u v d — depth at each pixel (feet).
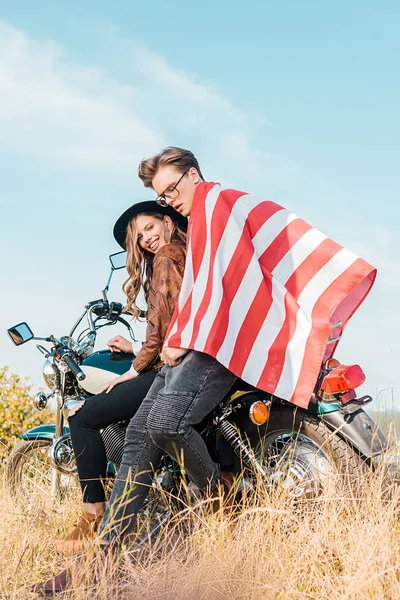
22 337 11.52
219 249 9.61
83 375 10.98
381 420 9.91
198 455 9.48
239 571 7.95
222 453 10.31
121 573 8.69
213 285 9.39
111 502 9.45
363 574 7.33
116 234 11.97
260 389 9.72
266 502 9.14
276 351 9.29
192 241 9.84
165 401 9.36
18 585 9.13
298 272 9.60
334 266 9.50
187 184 10.44
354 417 9.61
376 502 8.66
